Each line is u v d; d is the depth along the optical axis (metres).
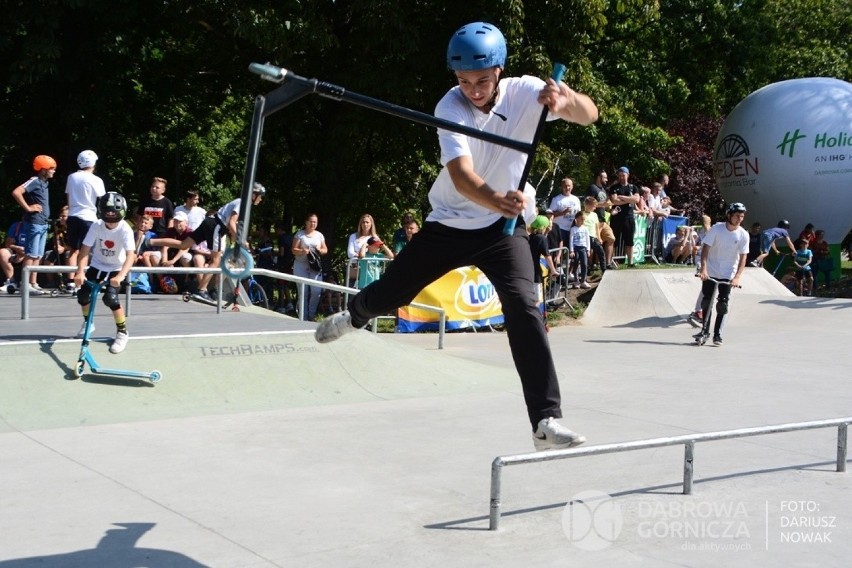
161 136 19.22
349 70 14.10
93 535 4.20
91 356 7.05
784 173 20.12
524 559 3.93
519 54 14.14
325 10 14.16
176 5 13.88
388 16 13.20
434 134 14.84
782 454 6.06
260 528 4.34
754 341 12.16
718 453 6.06
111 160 17.34
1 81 14.31
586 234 15.35
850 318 14.00
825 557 4.01
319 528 4.35
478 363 9.45
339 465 5.55
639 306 14.63
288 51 13.10
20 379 6.80
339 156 15.64
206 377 7.46
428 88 14.84
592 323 14.12
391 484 5.16
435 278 3.76
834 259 20.84
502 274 3.65
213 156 21.78
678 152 24.86
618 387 8.67
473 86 3.45
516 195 3.26
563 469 5.57
